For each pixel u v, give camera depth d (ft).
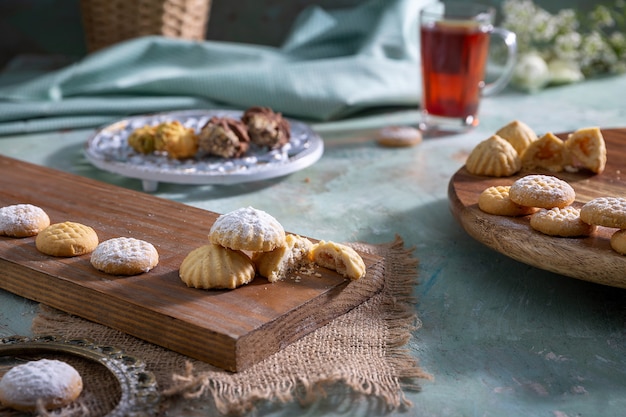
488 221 2.92
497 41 4.87
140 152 3.70
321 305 2.68
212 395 2.44
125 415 2.31
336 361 2.55
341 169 3.89
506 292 2.92
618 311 2.82
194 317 2.55
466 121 4.33
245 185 3.70
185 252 2.89
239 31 5.92
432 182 3.76
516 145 3.48
